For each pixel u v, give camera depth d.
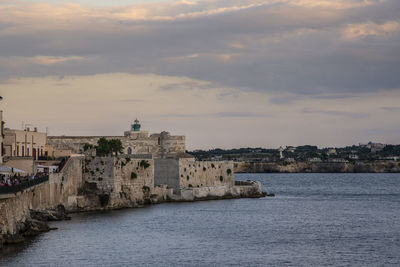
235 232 104.25
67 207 124.00
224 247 90.06
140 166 143.25
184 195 156.12
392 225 115.94
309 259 82.50
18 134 139.38
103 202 132.12
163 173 160.50
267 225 113.62
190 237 97.94
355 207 156.12
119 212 127.62
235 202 157.88
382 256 84.88
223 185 175.12
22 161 125.88
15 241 83.38
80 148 175.75
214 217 123.12
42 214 105.81
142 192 144.25
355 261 81.62
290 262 80.62
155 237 96.81
